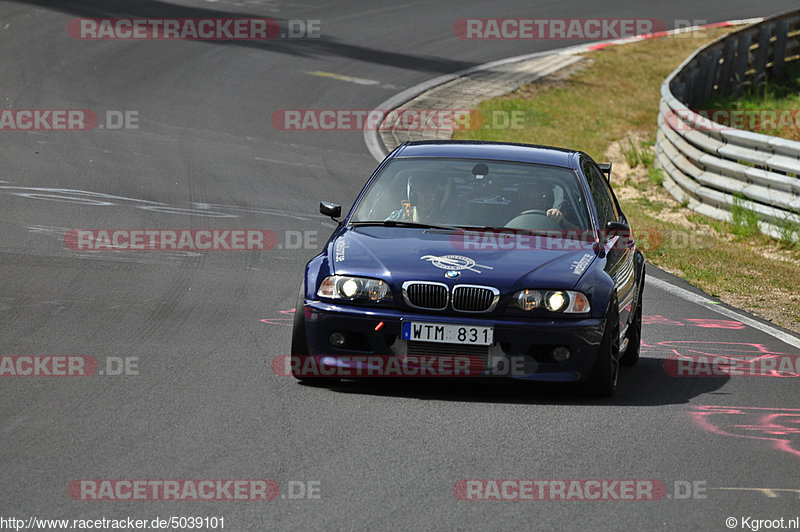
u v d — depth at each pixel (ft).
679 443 66.33
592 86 313.94
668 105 207.82
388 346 75.10
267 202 161.99
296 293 109.81
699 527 52.70
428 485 56.90
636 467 61.41
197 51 295.89
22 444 60.80
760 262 141.59
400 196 86.89
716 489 58.29
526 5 422.41
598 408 73.97
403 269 75.97
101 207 146.82
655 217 180.86
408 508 53.47
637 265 93.09
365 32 353.51
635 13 428.15
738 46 289.12
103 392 71.87
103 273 111.75
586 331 74.43
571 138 251.39
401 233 82.43
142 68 268.21
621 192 203.82
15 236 125.29
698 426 70.28
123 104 231.91
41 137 193.06
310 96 264.11
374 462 60.23
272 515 51.88
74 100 229.25
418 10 396.37
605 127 269.23
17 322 90.43
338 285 76.18
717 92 285.84
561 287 75.10
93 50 279.08
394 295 75.10
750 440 67.51
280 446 62.44
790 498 57.26
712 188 182.29
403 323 74.33
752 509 55.42
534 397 76.48
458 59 329.31
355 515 52.26
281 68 289.74
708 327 104.78
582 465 61.36
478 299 74.54
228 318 96.89
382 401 73.20
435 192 86.69
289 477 57.31
